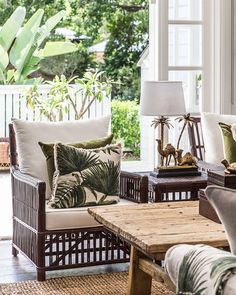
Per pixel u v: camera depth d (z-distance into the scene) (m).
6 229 4.99
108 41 10.52
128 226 2.80
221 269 1.51
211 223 2.87
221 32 5.58
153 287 3.50
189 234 2.65
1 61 8.78
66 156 3.79
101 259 3.77
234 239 1.66
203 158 5.17
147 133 8.55
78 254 3.78
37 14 8.73
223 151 4.77
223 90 5.62
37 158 4.04
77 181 3.76
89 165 3.82
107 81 8.02
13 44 8.91
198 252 1.67
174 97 4.41
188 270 1.64
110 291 3.47
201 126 5.12
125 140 9.57
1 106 8.18
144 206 3.29
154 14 5.69
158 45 5.50
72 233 3.66
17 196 4.00
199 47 5.64
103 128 4.28
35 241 3.66
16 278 3.71
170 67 5.54
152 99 4.40
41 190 3.58
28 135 4.07
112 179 3.86
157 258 2.50
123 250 3.80
